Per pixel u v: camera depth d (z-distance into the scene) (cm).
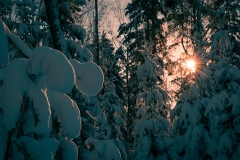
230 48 1088
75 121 281
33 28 1073
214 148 954
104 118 816
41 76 249
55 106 283
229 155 932
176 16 1753
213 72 1037
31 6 1112
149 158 1141
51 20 772
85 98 945
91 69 280
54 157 289
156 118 1227
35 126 245
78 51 992
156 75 1259
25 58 264
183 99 1177
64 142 315
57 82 234
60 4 962
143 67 1249
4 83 240
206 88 1048
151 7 1880
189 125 1057
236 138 932
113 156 699
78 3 1036
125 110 2036
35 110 241
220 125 966
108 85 1427
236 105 928
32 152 255
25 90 242
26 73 249
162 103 1205
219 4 1389
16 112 232
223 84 1012
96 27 1400
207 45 1147
